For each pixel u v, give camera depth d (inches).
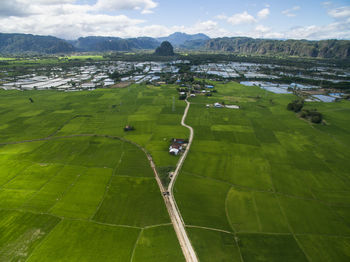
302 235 2084.2
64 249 1916.8
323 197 2586.1
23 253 1878.7
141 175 2972.4
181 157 3403.1
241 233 2101.4
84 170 3078.2
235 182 2834.6
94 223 2199.8
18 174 2982.3
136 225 2186.3
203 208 2407.7
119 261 1820.9
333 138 4138.8
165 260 1835.6
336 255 1893.5
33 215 2285.9
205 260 1840.6
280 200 2529.5
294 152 3599.9
